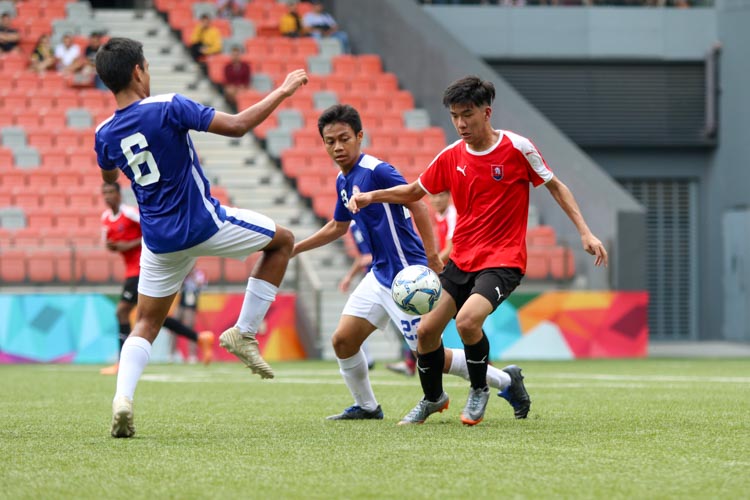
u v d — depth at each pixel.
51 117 73.38
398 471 15.27
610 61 81.69
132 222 40.53
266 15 86.81
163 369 48.00
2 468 15.76
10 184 67.31
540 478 14.64
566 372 44.62
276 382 37.69
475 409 21.50
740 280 77.50
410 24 79.75
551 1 82.06
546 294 60.75
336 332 22.66
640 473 15.07
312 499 13.20
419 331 21.39
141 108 18.62
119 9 97.25
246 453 17.23
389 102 77.62
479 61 74.00
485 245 21.12
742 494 13.45
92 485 14.27
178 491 13.80
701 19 81.56
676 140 81.56
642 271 62.34
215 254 19.45
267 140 72.44
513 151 20.89
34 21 82.75
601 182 64.31
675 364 52.31
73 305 57.12
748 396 30.12
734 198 78.94
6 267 58.38
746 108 78.12
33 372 45.72
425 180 21.39
